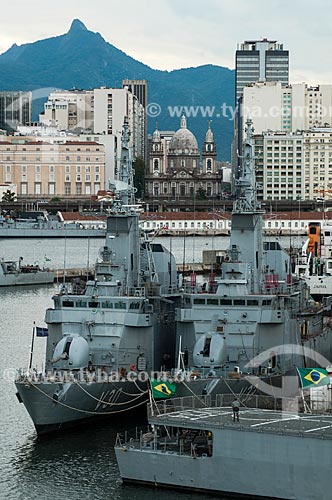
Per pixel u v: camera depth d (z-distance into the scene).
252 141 98.44
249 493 63.81
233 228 94.88
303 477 61.84
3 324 137.25
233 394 75.94
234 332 87.81
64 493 67.69
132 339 88.00
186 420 65.81
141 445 67.81
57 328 89.50
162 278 100.56
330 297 118.75
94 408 82.62
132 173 98.81
